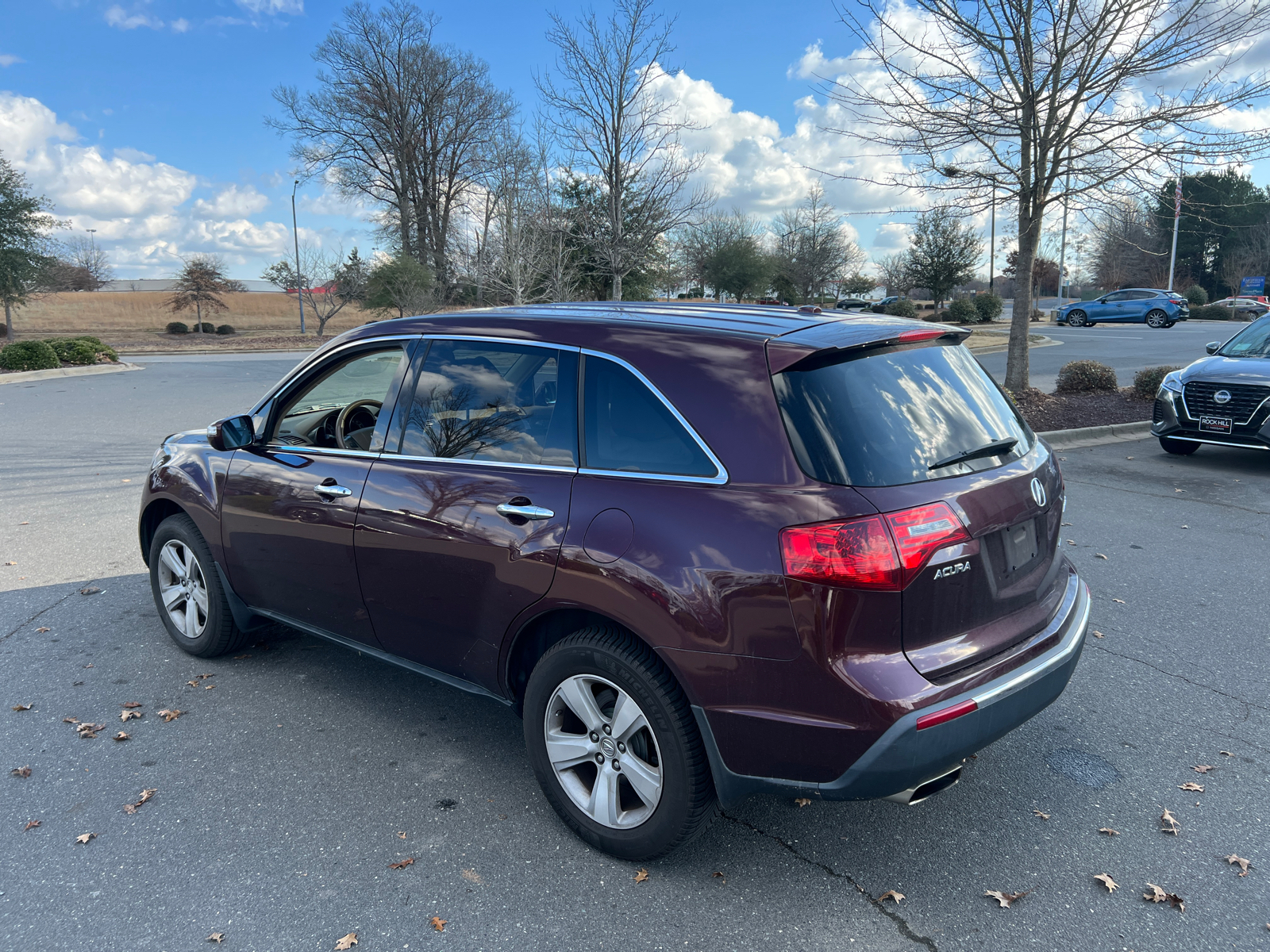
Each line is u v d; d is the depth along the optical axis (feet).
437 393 10.75
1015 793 10.71
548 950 7.98
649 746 8.96
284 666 14.16
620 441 8.98
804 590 7.64
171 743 11.69
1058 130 36.52
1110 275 199.82
